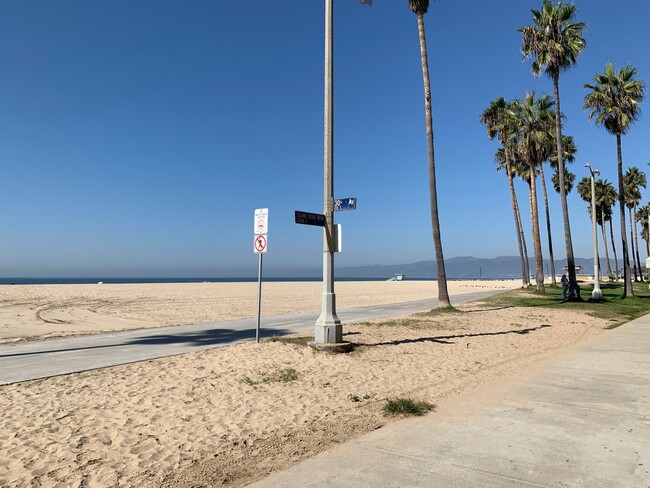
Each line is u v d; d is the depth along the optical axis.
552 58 25.39
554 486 3.62
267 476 4.03
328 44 10.41
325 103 10.34
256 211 11.08
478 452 4.38
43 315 19.97
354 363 8.77
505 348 10.96
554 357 9.77
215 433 5.17
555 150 41.19
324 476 3.93
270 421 5.59
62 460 4.39
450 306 19.97
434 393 6.85
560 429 5.02
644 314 20.95
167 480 3.98
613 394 6.55
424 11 20.05
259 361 8.64
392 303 28.42
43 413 5.76
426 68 19.94
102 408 6.00
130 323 16.94
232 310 23.06
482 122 40.34
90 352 10.25
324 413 5.90
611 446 4.48
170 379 7.52
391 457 4.31
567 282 28.08
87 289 44.06
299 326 15.40
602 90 28.94
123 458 4.46
